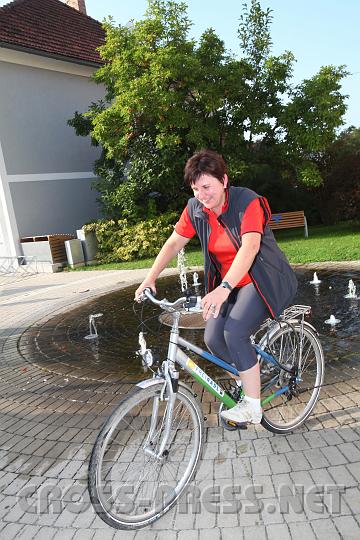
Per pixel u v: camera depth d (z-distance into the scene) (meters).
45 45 15.50
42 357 5.50
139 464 2.55
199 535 2.34
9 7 16.22
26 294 10.13
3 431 3.69
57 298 9.07
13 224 14.61
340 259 9.20
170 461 2.64
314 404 3.22
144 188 14.15
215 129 13.95
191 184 2.56
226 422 2.81
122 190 14.15
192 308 2.42
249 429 3.23
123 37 13.53
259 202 2.57
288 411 3.30
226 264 2.76
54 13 17.94
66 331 6.52
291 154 14.48
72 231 16.67
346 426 3.10
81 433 3.51
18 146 14.92
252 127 14.20
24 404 4.16
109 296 8.48
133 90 12.60
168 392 2.49
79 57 16.22
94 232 13.98
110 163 15.40
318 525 2.29
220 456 2.96
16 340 6.42
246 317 2.61
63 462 3.15
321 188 16.52
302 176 14.44
